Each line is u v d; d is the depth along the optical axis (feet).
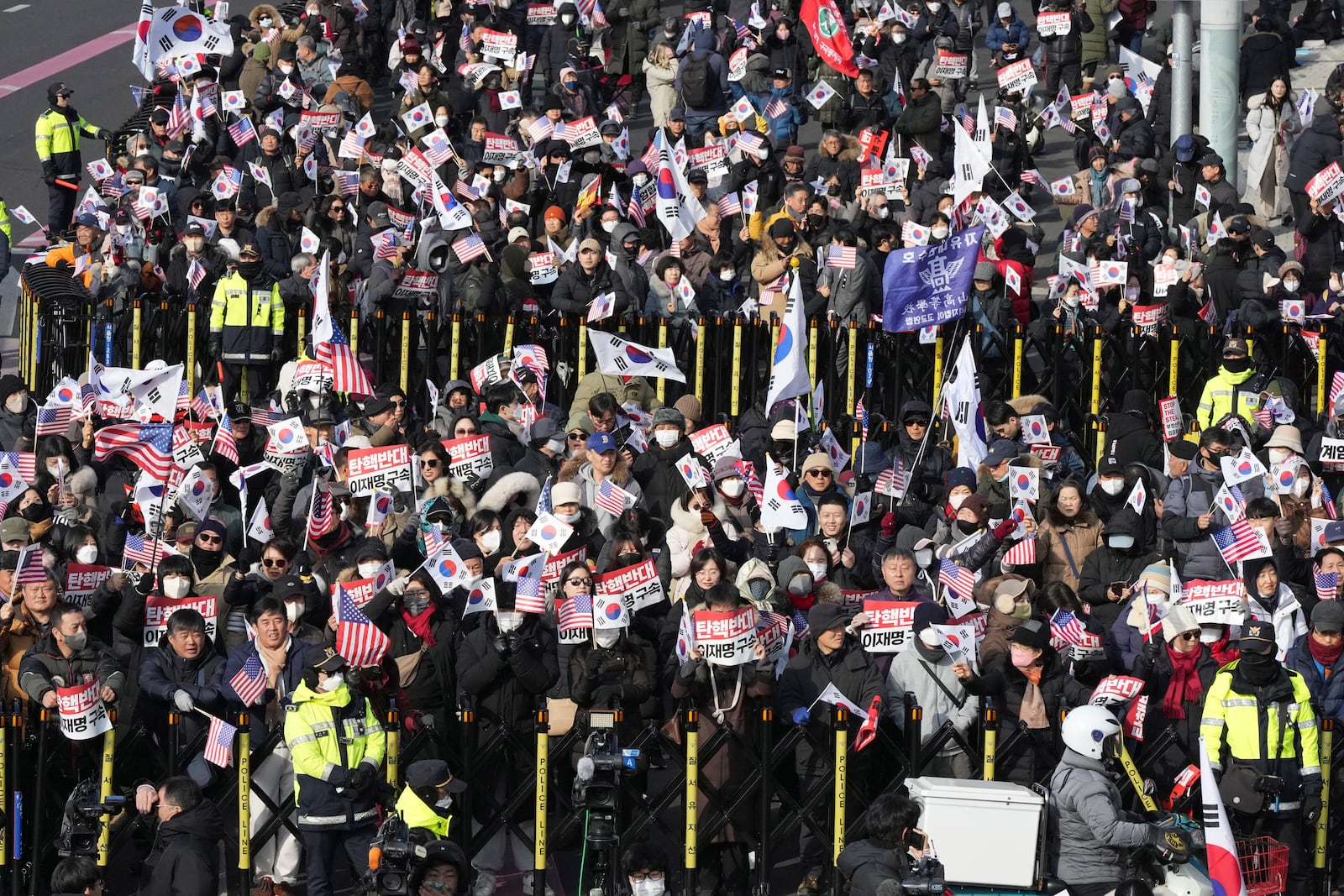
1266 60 311.27
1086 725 120.88
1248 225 215.92
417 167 223.71
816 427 186.29
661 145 225.97
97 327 217.15
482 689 131.54
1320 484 171.22
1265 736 124.88
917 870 111.75
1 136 355.97
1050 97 325.83
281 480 164.86
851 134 295.07
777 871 138.31
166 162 276.62
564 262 221.46
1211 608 133.59
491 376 194.29
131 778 131.44
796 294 173.47
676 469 167.02
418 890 110.22
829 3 293.23
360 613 128.88
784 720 130.21
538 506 144.15
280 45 321.32
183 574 133.49
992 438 177.27
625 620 130.21
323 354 184.85
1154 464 184.55
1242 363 191.72
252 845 127.65
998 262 212.43
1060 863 122.01
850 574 150.92
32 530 157.48
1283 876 124.36
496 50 314.14
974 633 130.11
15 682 133.39
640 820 129.80
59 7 464.24
